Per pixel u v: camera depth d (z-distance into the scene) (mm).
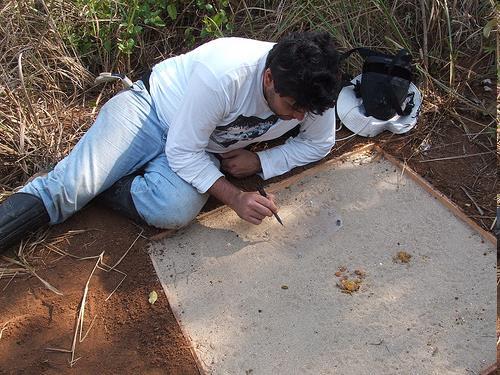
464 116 2912
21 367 2053
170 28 3330
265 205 2320
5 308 2207
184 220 2361
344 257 2354
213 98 2137
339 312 2188
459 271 2305
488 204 2531
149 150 2457
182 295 2238
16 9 3092
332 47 1962
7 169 2672
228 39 2240
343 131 2867
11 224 2287
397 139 2818
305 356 2074
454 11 3168
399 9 3285
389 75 2770
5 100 2859
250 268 2318
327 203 2553
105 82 3080
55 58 3053
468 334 2125
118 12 3236
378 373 2031
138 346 2104
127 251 2371
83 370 2043
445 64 3086
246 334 2129
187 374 2035
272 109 2172
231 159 2547
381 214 2506
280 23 3223
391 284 2266
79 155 2367
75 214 2486
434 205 2535
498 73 2980
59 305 2215
